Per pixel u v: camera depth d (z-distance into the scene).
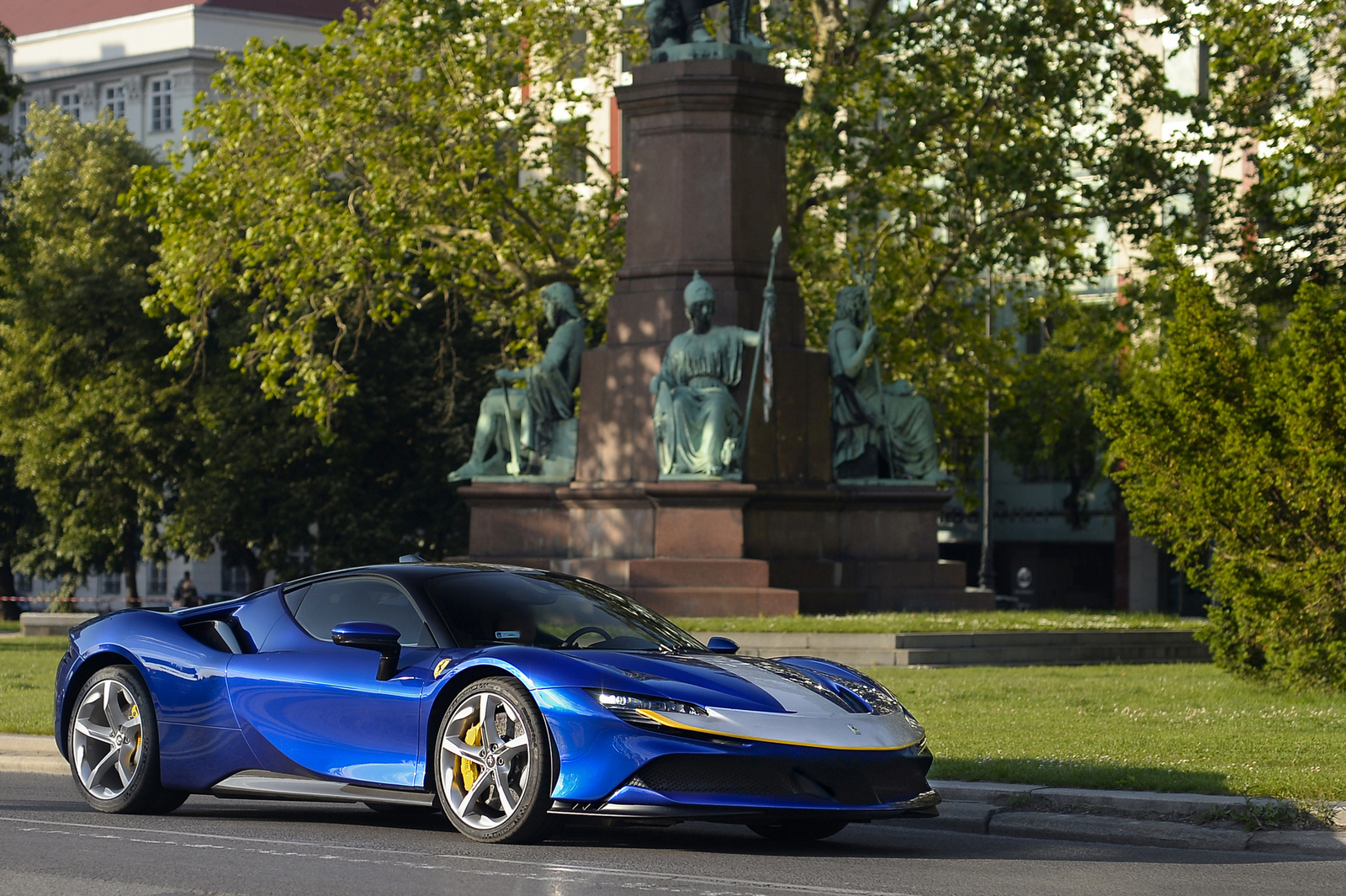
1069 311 47.31
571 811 9.77
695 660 10.52
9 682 22.16
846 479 31.19
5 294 56.72
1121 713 17.17
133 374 57.41
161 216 42.72
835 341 31.12
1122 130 42.66
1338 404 17.92
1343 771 12.56
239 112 42.41
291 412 55.28
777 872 9.44
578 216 47.56
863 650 24.67
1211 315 19.92
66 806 12.38
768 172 30.50
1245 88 39.66
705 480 28.80
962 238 43.94
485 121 43.50
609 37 46.38
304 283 41.91
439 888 8.62
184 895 8.38
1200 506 19.03
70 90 92.50
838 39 42.78
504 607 11.08
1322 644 18.59
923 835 11.44
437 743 10.31
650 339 30.14
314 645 11.23
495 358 57.28
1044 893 8.80
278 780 11.08
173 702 11.55
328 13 92.06
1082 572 76.94
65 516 60.72
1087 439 66.62
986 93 43.09
